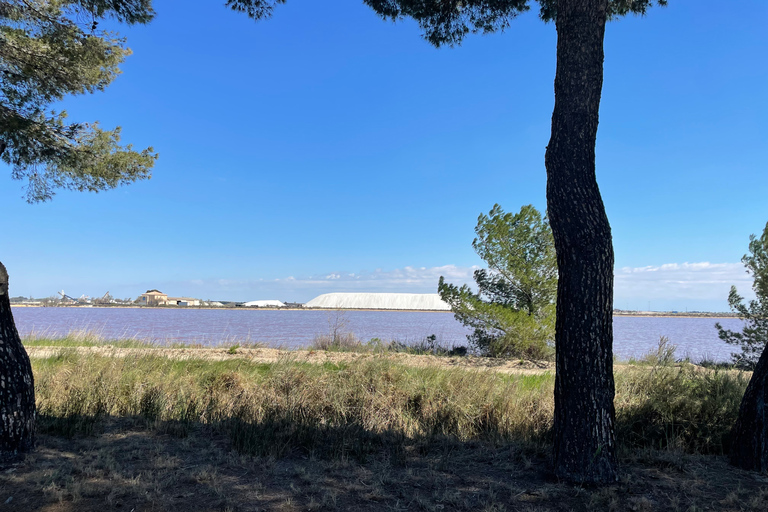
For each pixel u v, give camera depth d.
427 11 7.98
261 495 4.11
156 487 4.16
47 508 3.71
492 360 13.42
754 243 12.62
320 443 5.72
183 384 7.71
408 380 7.49
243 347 14.25
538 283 14.46
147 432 6.07
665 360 9.03
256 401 7.06
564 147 4.69
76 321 43.34
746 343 12.52
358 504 4.02
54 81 7.47
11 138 7.05
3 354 4.85
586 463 4.48
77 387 7.36
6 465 4.62
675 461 5.18
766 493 4.26
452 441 5.95
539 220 14.83
